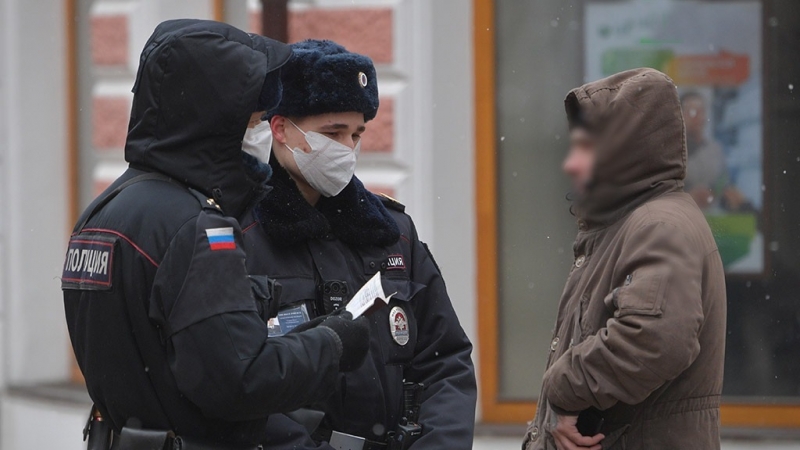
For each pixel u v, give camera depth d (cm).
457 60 1318
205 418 543
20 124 1638
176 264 522
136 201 541
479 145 1325
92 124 1585
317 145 668
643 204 669
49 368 1670
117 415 551
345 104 670
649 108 673
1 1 1634
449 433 662
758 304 1278
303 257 662
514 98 1325
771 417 1270
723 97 1277
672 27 1286
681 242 634
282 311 638
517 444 1288
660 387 647
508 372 1337
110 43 1532
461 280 1329
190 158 547
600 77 1308
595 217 693
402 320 682
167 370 533
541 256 1328
